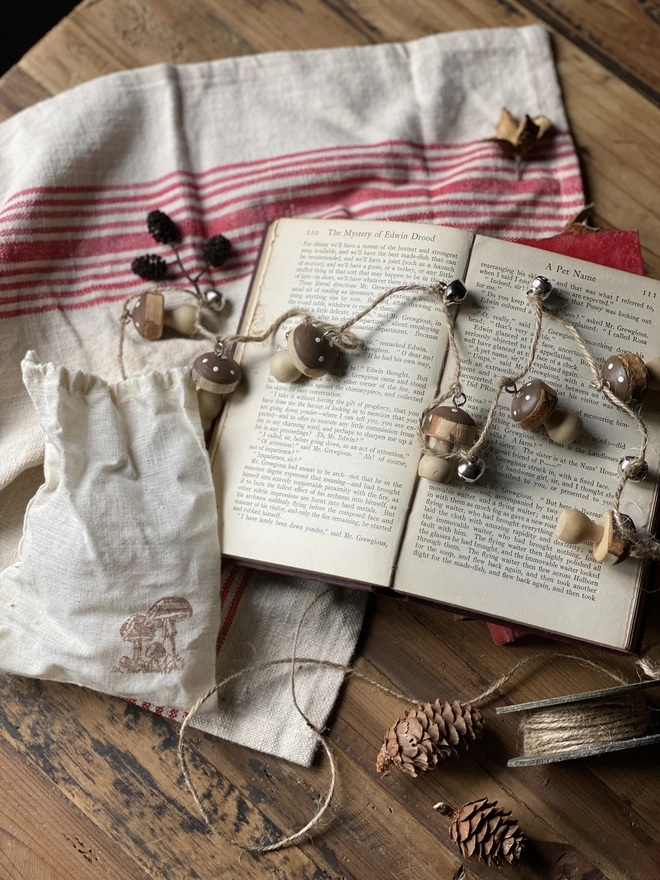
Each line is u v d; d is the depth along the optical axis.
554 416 0.35
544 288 0.36
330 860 0.35
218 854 0.36
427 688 0.37
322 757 0.37
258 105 0.45
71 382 0.36
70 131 0.44
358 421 0.36
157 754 0.37
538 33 0.45
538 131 0.43
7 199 0.43
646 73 0.45
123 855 0.36
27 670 0.36
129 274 0.43
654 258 0.43
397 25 0.47
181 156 0.45
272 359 0.36
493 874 0.35
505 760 0.36
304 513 0.35
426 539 0.34
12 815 0.36
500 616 0.34
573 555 0.35
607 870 0.35
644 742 0.30
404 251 0.37
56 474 0.36
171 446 0.36
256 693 0.37
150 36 0.46
